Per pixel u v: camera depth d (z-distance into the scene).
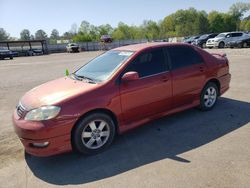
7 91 9.46
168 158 3.83
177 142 4.34
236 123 4.99
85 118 3.91
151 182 3.26
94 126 4.04
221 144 4.16
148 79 4.54
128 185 3.24
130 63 4.45
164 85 4.74
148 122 4.76
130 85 4.30
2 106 7.29
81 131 3.90
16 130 3.82
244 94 7.04
